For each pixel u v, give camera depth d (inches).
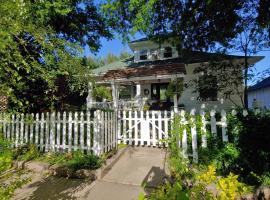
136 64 725.3
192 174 192.4
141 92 757.3
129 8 325.7
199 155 216.2
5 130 279.3
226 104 548.7
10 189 100.1
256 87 842.8
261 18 340.5
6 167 107.0
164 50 716.7
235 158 198.4
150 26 370.3
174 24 385.7
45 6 299.0
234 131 204.1
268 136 188.9
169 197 82.6
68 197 178.7
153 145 331.9
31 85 338.0
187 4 347.9
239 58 512.7
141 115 341.7
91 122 263.0
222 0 320.5
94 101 606.5
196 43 420.5
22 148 268.1
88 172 217.8
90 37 516.1
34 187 197.9
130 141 340.5
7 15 95.7
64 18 423.5
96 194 184.4
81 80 166.2
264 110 205.9
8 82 103.3
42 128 282.7
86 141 272.8
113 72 627.8
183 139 230.2
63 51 130.5
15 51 97.2
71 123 271.1
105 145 274.8
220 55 446.9
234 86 507.2
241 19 382.9
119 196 179.9
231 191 94.0
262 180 173.6
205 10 342.3
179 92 539.5
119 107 606.2
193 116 228.1
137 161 263.7
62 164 233.8
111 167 245.6
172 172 210.1
